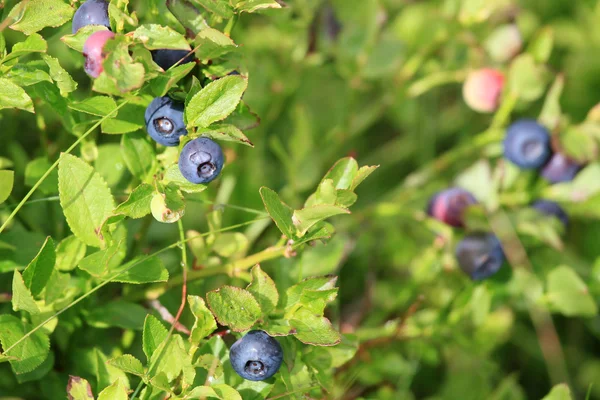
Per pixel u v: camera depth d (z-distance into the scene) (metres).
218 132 0.31
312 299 0.31
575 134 0.39
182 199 0.31
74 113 0.34
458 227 0.40
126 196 0.35
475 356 0.40
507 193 0.41
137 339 0.37
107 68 0.30
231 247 0.34
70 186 0.32
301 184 0.42
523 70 0.40
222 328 0.33
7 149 0.39
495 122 0.41
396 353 0.39
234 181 0.42
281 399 0.33
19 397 0.37
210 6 0.32
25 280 0.32
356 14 0.42
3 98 0.31
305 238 0.32
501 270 0.39
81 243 0.33
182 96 0.32
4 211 0.36
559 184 0.40
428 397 0.42
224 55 0.32
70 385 0.31
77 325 0.34
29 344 0.32
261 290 0.31
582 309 0.38
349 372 0.37
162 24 0.32
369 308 0.40
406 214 0.41
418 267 0.41
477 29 0.42
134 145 0.33
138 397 0.33
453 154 0.42
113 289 0.35
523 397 0.41
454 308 0.39
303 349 0.33
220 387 0.31
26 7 0.32
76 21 0.32
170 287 0.35
